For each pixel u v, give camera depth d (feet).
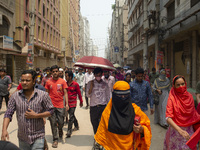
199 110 10.56
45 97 8.80
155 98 18.95
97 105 14.03
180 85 9.29
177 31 39.50
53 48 102.17
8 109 8.43
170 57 50.24
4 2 50.26
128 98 7.75
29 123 8.39
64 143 15.14
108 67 14.61
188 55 40.22
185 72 41.93
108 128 7.72
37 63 79.36
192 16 33.14
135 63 111.65
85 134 17.30
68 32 149.48
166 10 47.09
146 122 7.90
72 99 16.88
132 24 89.81
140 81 13.79
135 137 7.66
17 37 58.39
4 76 24.64
